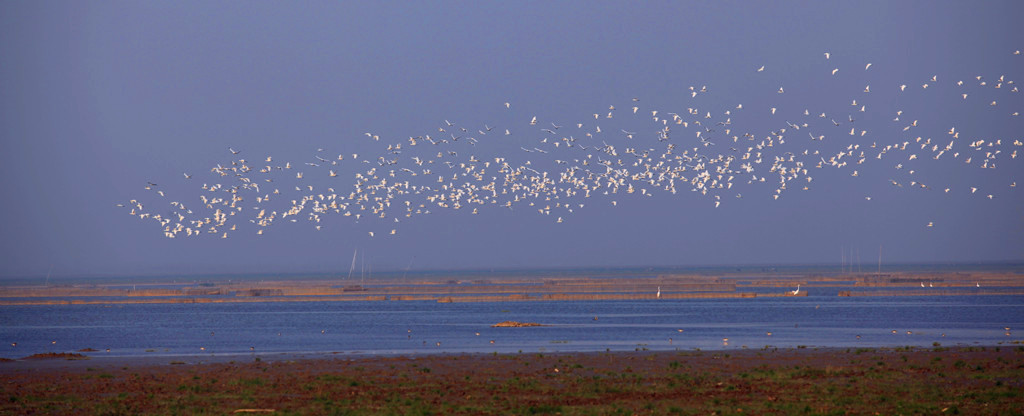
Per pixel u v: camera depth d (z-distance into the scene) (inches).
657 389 1444.4
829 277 6973.4
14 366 1851.6
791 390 1416.1
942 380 1497.3
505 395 1398.9
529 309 3846.0
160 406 1325.0
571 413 1246.9
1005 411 1211.9
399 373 1669.5
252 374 1668.3
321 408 1299.2
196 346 2369.6
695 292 4862.2
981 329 2677.2
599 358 1882.4
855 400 1312.7
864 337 2423.7
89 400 1382.9
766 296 4722.0
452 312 3727.9
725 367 1715.1
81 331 2982.3
